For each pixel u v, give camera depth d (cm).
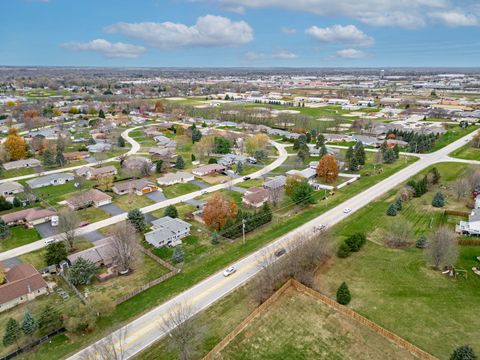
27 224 7869
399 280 5519
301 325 4609
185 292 5391
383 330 4400
